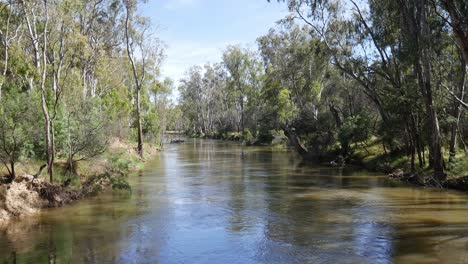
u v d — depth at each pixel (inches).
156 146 2437.3
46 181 775.1
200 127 4781.0
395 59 1237.7
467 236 565.3
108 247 525.3
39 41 930.7
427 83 1016.9
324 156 1641.2
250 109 3457.2
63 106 931.3
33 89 956.0
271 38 2292.1
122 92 2094.0
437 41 1024.9
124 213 713.0
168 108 3363.7
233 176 1206.9
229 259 482.9
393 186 1002.7
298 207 764.0
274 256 491.5
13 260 473.7
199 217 687.1
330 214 705.6
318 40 1457.9
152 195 887.7
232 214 708.7
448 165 1023.0
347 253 498.6
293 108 2251.5
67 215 695.1
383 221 654.5
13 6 992.9
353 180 1114.7
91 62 1517.0
